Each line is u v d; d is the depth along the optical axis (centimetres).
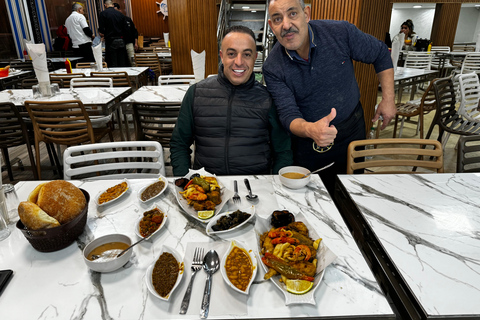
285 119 168
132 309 79
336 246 101
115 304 80
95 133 306
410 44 741
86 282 87
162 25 1111
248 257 94
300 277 83
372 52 180
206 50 548
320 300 81
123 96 333
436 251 99
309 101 187
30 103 254
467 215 118
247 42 159
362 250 119
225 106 175
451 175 151
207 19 539
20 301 81
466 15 1112
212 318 76
